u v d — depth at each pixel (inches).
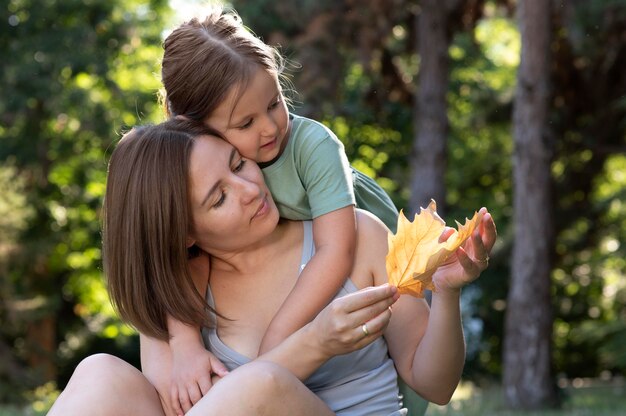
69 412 94.1
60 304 818.8
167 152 100.6
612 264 727.1
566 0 512.1
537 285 471.8
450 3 537.3
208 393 90.7
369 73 581.6
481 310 820.0
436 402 106.2
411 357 106.2
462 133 817.5
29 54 698.2
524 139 468.1
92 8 723.4
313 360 94.0
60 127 761.6
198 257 110.0
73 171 821.9
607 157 616.7
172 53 109.2
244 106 105.3
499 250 743.1
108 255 104.0
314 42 553.0
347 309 90.7
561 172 635.5
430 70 537.3
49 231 816.3
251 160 106.3
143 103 748.0
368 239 109.2
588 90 574.6
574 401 509.4
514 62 925.2
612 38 529.0
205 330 107.7
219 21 110.1
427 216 91.0
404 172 752.3
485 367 887.7
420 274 90.2
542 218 469.4
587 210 633.6
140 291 102.7
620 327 642.2
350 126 725.3
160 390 103.3
